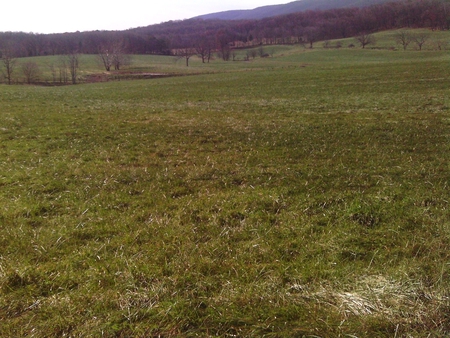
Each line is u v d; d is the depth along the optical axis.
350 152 11.37
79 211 6.89
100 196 7.71
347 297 4.16
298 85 37.31
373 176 8.75
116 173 9.42
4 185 8.41
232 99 29.61
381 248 5.30
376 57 85.69
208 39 151.62
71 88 49.91
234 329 3.78
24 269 4.75
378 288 4.31
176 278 4.56
